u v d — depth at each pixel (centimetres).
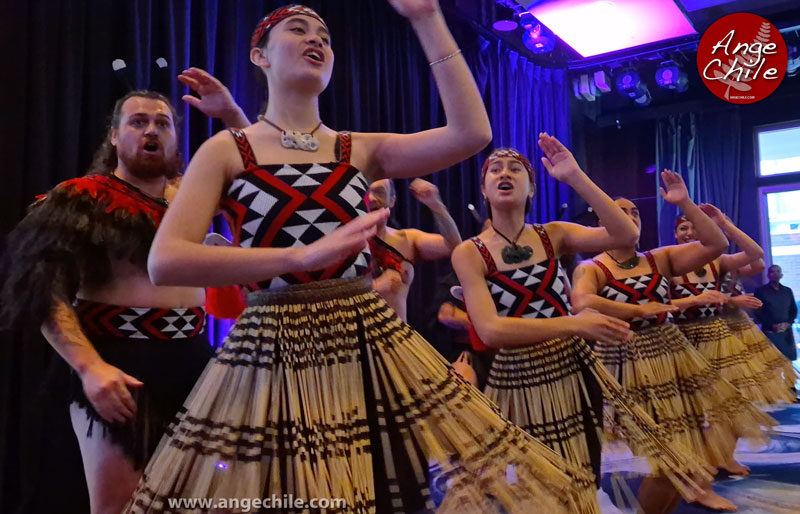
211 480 98
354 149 122
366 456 101
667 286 265
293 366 103
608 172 993
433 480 106
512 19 723
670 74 822
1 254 181
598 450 183
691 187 910
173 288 170
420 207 586
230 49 420
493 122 720
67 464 180
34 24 316
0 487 285
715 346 348
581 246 202
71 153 324
